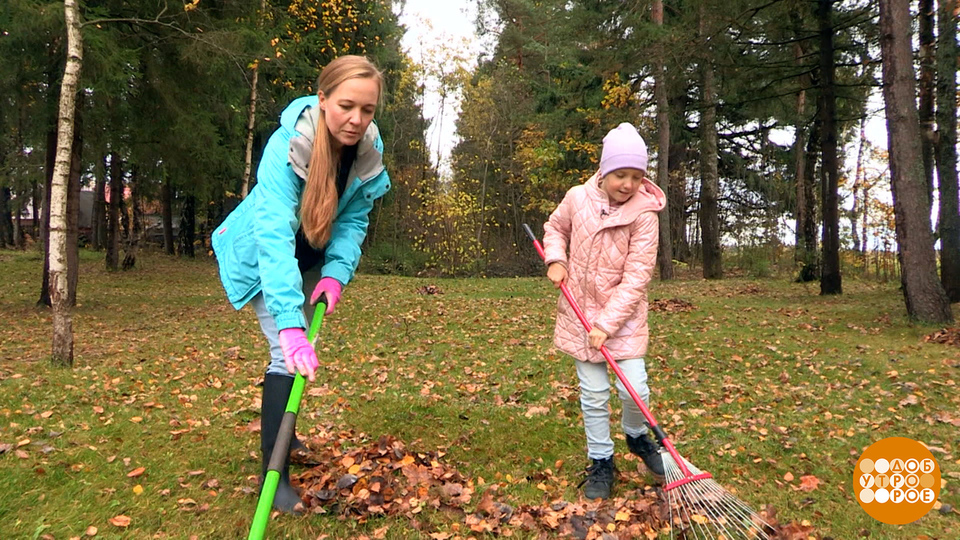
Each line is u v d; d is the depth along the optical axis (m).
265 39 11.09
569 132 20.61
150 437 3.79
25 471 3.14
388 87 23.48
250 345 7.54
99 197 24.52
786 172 26.23
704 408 4.79
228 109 14.10
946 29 10.27
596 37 15.30
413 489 2.96
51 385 5.23
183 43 10.20
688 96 21.92
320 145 2.53
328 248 2.87
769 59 14.23
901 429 4.22
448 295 13.70
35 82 10.31
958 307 10.30
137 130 11.39
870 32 13.13
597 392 3.06
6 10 8.84
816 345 7.57
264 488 1.94
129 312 10.97
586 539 2.59
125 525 2.63
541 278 20.47
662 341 7.84
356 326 9.06
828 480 3.34
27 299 12.71
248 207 2.74
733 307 11.31
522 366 6.25
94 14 9.37
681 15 14.44
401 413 4.42
